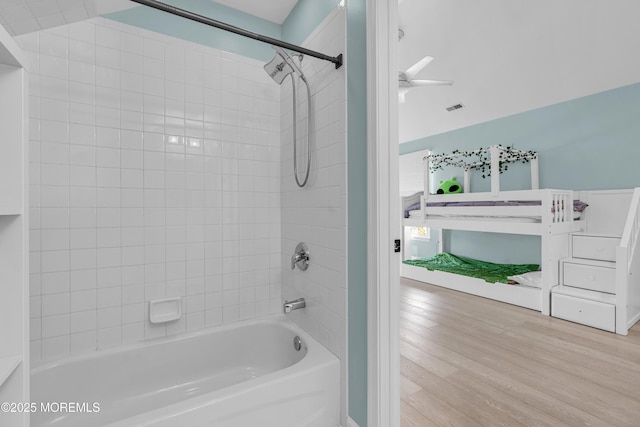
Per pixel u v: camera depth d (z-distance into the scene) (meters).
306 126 1.75
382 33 1.21
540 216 2.97
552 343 2.26
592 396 1.61
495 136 4.06
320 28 1.60
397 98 1.24
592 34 2.66
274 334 1.90
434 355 2.07
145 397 1.59
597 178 3.22
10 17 1.22
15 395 0.70
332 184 1.50
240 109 1.96
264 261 2.04
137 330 1.65
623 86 3.02
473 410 1.50
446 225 3.84
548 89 3.32
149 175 1.68
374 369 1.21
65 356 1.47
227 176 1.91
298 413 1.31
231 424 1.15
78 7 1.34
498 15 2.79
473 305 3.16
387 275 1.22
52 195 1.44
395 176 1.23
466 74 3.50
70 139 1.48
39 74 1.42
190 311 1.79
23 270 0.71
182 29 1.78
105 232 1.57
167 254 1.73
